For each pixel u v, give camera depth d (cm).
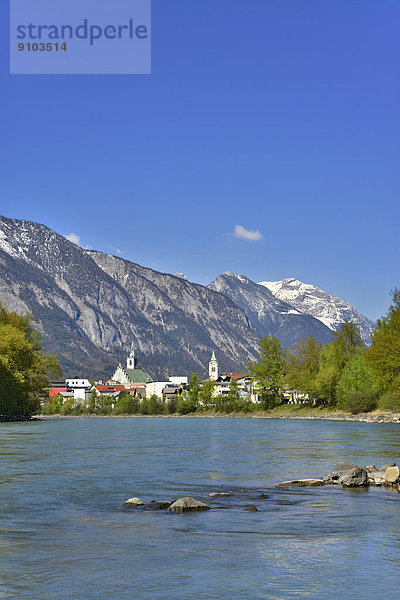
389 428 10719
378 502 2808
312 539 2092
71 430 10338
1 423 13538
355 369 16162
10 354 13400
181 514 2534
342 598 1513
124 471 4075
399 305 12369
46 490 3212
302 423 14138
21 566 1759
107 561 1814
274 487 3316
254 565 1780
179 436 8556
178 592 1549
